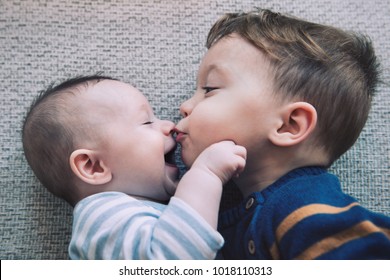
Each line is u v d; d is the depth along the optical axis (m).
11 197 0.87
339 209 0.68
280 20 0.79
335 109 0.74
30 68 0.94
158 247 0.66
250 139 0.73
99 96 0.76
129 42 0.96
